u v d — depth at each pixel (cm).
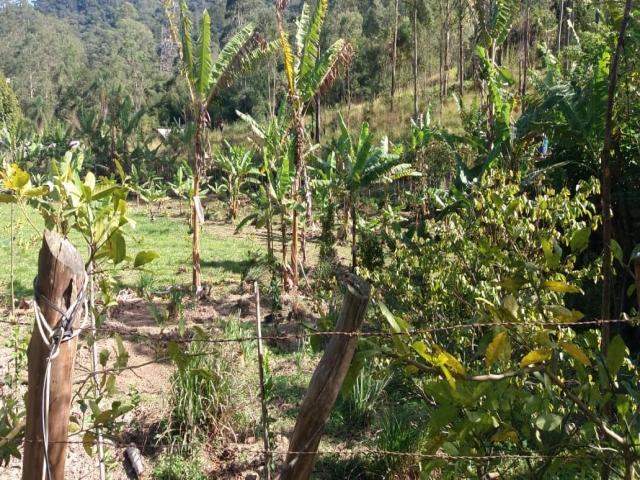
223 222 2342
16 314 907
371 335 285
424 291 541
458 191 945
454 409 277
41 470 279
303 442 303
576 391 339
